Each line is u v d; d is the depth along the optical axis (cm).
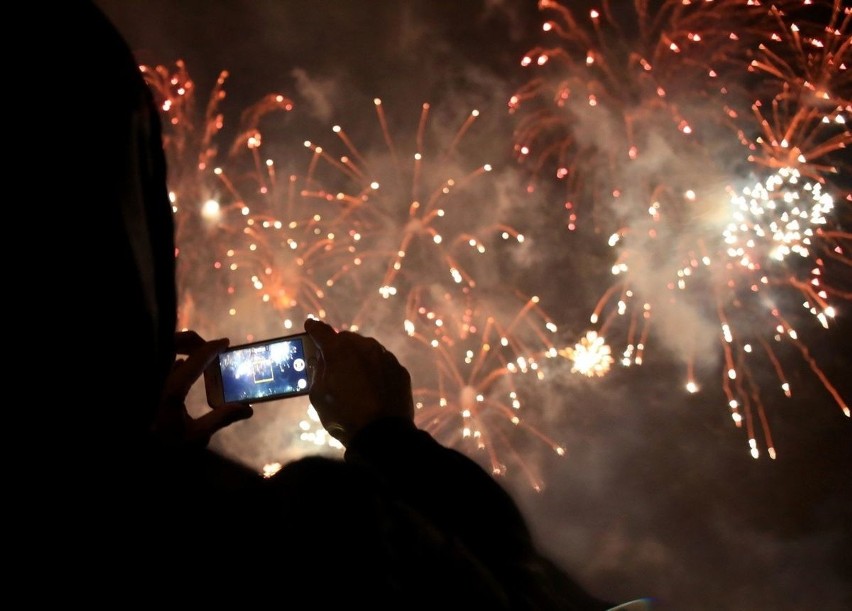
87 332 68
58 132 69
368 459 101
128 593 66
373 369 123
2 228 66
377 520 78
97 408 68
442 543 83
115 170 72
